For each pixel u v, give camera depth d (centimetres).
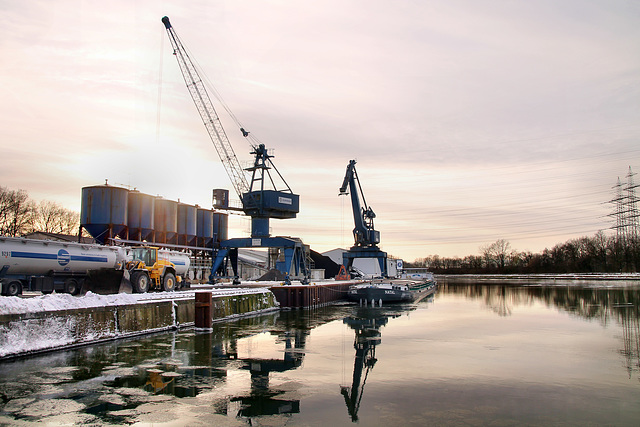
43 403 1235
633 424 1145
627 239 12544
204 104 6159
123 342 2112
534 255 17450
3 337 1662
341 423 1142
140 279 2878
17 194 7256
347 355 1981
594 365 1800
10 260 2312
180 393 1363
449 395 1388
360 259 9069
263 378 1562
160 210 4909
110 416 1152
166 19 5928
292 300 4162
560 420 1171
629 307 4306
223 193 5475
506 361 1873
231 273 5928
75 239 6184
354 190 7412
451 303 4959
